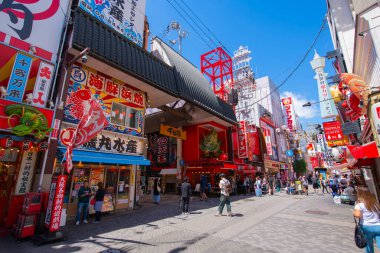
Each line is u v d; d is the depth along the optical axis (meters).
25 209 6.38
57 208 6.20
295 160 43.72
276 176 34.72
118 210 10.91
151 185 22.03
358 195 4.28
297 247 5.49
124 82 12.20
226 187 9.95
